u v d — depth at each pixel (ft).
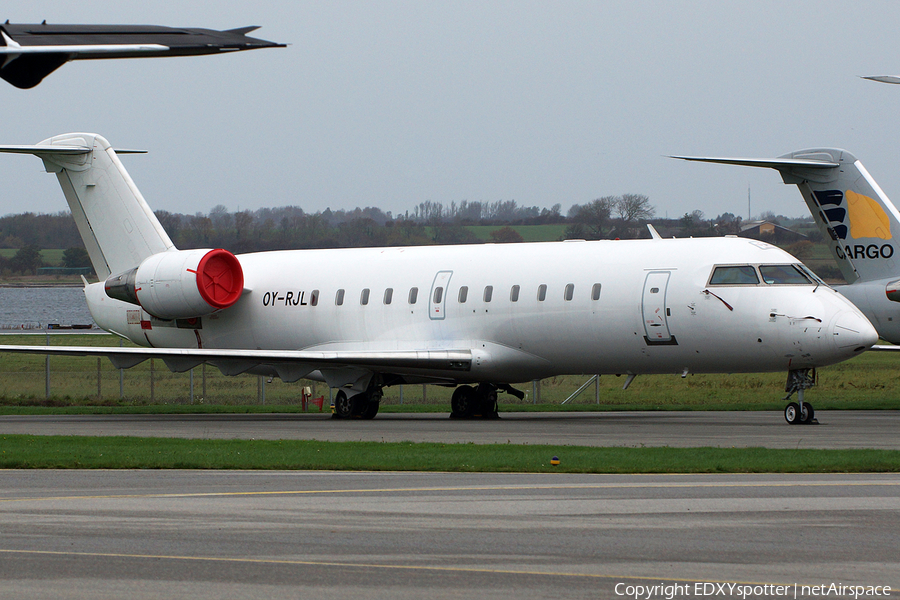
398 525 151.74
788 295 338.54
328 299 433.89
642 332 360.28
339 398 408.87
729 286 345.72
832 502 170.60
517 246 405.18
